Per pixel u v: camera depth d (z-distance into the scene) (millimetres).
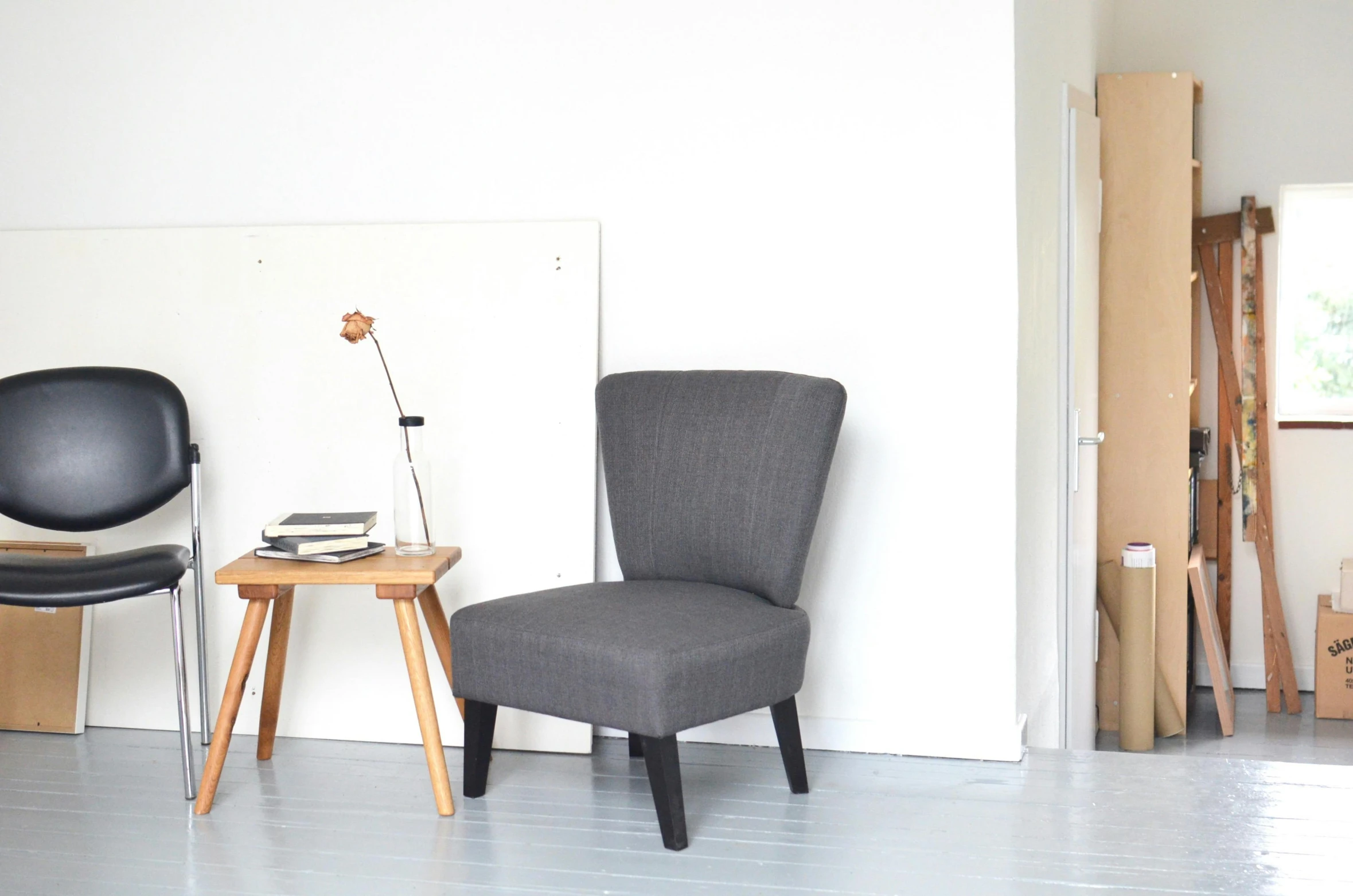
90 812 2496
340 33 3127
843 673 2934
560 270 3004
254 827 2404
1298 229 4668
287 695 3078
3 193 3268
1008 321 2805
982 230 2816
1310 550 4594
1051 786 2623
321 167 3145
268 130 3162
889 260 2881
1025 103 2904
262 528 3102
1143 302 4113
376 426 3070
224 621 3113
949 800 2539
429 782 2699
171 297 3143
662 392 2764
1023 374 2893
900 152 2863
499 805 2531
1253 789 2590
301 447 3098
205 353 3133
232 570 2480
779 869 2170
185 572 2678
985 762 2811
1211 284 4594
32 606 2432
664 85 2990
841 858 2221
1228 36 4590
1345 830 2340
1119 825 2377
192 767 2570
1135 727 3959
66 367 2955
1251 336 4531
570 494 2996
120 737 3062
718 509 2625
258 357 3115
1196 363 4602
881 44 2865
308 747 2986
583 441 2990
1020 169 2844
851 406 2916
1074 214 3473
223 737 2498
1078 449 3578
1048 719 3344
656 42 2988
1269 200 4594
